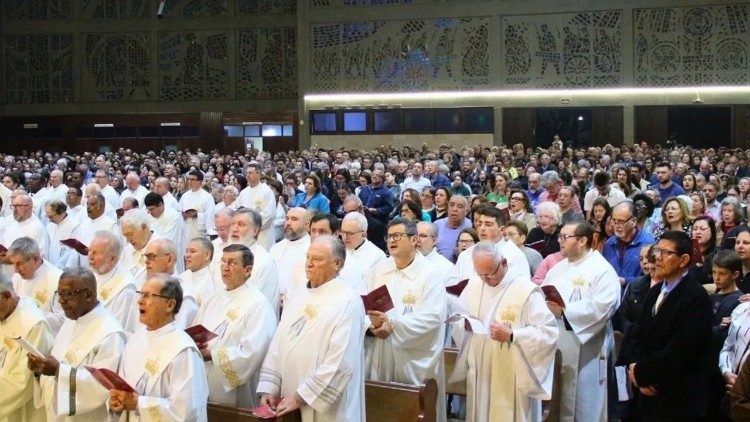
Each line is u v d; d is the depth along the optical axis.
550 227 8.79
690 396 5.53
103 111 29.97
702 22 24.50
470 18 26.28
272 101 29.14
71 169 21.08
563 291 6.95
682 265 5.62
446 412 7.04
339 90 27.36
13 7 30.14
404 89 26.86
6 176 15.14
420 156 21.47
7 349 5.78
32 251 7.18
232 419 5.46
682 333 5.47
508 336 5.81
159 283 5.08
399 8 26.77
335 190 15.27
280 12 29.00
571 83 25.59
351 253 7.79
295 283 8.16
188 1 29.52
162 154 25.42
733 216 9.30
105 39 29.88
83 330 5.52
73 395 5.16
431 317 6.45
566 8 25.48
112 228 11.37
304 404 5.33
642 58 25.05
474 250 6.09
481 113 26.31
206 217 13.92
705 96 24.56
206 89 29.55
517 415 5.96
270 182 14.23
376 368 6.29
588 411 6.84
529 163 17.64
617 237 8.43
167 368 4.96
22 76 30.12
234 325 5.98
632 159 19.38
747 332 5.70
